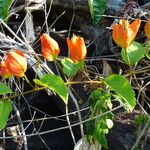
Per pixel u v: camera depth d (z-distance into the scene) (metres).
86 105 1.04
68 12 1.27
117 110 1.03
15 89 1.11
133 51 0.80
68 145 1.24
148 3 1.17
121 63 1.09
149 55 0.84
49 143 1.23
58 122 1.28
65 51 1.25
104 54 1.16
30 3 1.23
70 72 0.79
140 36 1.11
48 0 1.26
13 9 1.23
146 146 0.95
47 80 0.73
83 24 1.26
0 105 0.77
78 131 1.09
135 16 1.12
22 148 1.22
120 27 0.74
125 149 0.95
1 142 1.19
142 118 0.92
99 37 1.18
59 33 1.31
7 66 0.76
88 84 1.01
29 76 1.22
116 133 0.99
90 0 0.95
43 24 1.24
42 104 1.29
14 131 1.17
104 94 0.85
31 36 1.25
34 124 1.23
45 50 0.77
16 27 1.30
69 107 1.09
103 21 1.19
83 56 0.76
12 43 1.12
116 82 0.75
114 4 1.19
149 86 1.06
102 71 1.12
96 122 0.87
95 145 0.90
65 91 0.72
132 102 0.73
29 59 1.06
